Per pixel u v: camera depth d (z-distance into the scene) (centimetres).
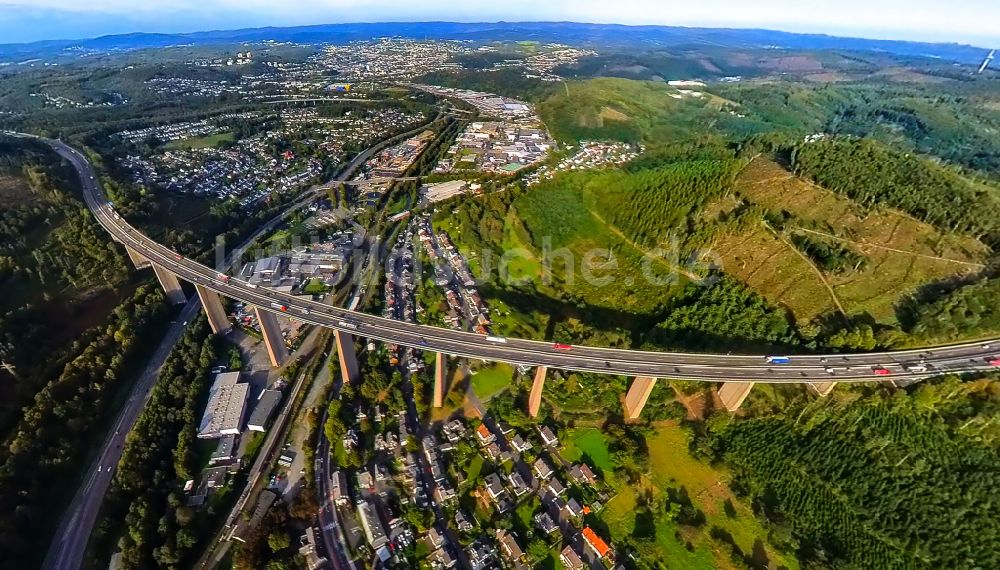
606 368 16188
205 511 15250
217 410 18488
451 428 17900
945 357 16312
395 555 14312
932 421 15288
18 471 14988
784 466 15925
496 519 15262
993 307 16738
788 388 17362
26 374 18412
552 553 14462
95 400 18188
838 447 15725
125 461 16038
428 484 16350
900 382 16012
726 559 14275
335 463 16900
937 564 13225
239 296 19688
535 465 16625
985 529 13225
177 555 13888
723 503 15612
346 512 15425
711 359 16675
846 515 14612
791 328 18675
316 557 14150
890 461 14975
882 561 13612
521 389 19400
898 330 17575
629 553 14462
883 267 19700
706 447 16800
